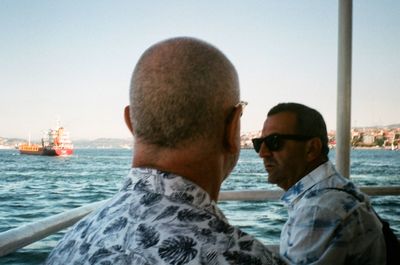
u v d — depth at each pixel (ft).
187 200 2.86
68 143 459.32
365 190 9.64
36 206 114.32
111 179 198.08
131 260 2.54
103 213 2.94
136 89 2.99
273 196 8.83
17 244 4.45
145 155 3.02
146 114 2.95
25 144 485.97
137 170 3.01
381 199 93.71
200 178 3.01
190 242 2.60
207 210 2.88
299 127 6.50
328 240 5.66
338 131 10.36
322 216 5.74
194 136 2.95
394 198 95.86
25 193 144.25
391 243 6.07
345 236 5.63
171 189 2.86
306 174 6.54
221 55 3.06
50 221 5.18
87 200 126.41
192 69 2.90
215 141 3.03
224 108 3.01
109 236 2.72
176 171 2.96
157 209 2.77
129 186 3.00
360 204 5.90
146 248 2.57
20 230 4.61
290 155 6.55
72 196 136.56
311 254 5.71
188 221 2.72
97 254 2.66
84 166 301.22
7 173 233.76
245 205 87.30
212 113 2.96
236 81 3.11
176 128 2.91
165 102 2.89
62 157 453.17
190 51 2.95
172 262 2.51
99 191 149.38
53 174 227.81
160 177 2.90
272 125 6.66
